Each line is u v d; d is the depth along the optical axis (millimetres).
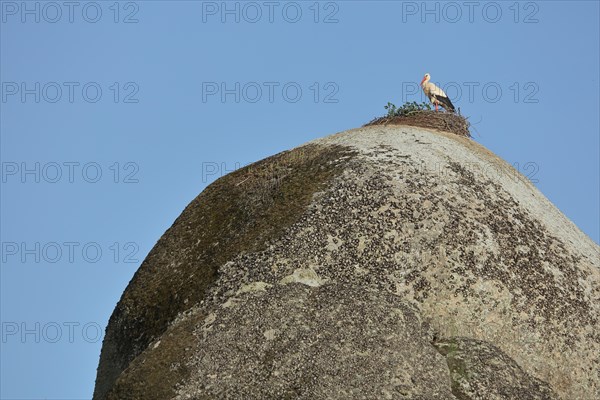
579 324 103312
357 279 101500
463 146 121688
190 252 112062
